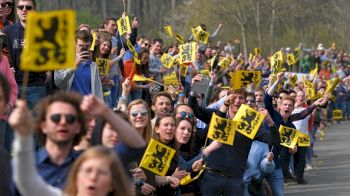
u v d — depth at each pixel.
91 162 10.47
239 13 81.44
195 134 18.72
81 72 19.81
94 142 12.76
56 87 19.14
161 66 28.50
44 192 10.68
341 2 111.31
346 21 110.31
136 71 25.70
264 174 22.42
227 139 18.20
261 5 84.75
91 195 10.48
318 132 52.81
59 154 11.68
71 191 10.55
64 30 10.60
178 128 17.14
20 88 18.75
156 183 16.33
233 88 22.12
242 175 19.45
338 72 72.50
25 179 10.47
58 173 11.68
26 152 10.29
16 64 18.81
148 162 16.11
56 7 76.56
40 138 11.88
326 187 29.36
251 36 87.12
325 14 108.56
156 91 26.05
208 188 19.19
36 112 11.71
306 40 97.81
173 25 86.69
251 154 21.67
